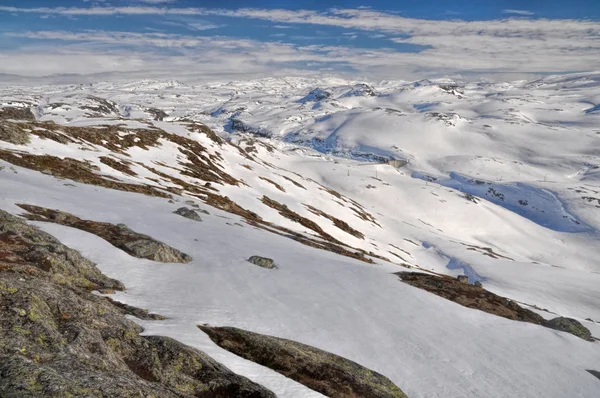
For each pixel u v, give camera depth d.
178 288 28.98
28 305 14.61
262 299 30.22
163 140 127.75
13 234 25.78
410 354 26.89
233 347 21.72
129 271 29.58
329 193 182.38
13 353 11.95
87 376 11.98
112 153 93.44
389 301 34.66
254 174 143.50
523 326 35.56
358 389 21.19
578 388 26.98
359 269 42.34
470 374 26.02
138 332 18.73
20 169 52.75
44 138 78.25
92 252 30.30
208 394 15.59
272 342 23.06
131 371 14.95
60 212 37.19
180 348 17.30
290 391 18.02
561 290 91.19
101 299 21.92
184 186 89.69
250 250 42.38
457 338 30.59
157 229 42.72
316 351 23.86
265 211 98.25
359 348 26.16
